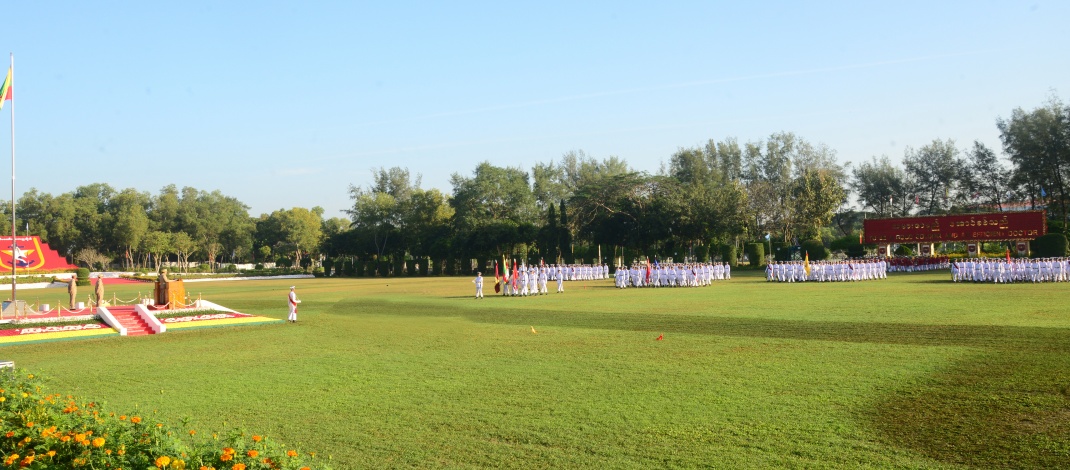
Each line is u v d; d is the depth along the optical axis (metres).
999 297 33.16
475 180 100.31
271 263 160.75
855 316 26.66
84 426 8.59
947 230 70.62
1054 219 83.19
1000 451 10.17
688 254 89.88
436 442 11.49
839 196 94.00
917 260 67.75
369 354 21.48
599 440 11.34
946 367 16.11
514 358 19.67
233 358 21.80
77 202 134.25
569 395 14.62
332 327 29.92
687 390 14.70
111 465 7.56
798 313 28.53
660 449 10.77
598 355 19.67
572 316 30.88
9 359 22.77
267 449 8.11
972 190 97.31
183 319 32.81
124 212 133.50
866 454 10.26
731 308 31.80
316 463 10.09
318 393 15.67
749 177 113.56
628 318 29.14
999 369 15.61
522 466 10.18
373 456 10.81
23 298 56.78
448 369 18.23
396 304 41.38
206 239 148.50
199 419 13.41
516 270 47.38
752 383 15.17
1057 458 9.77
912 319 25.02
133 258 148.00
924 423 11.70
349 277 102.88
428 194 109.31
